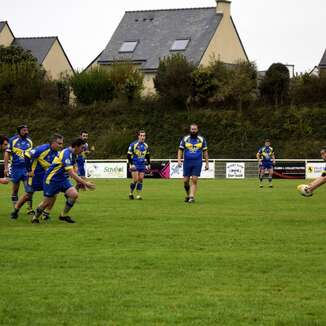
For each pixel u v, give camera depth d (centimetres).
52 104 10575
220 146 9331
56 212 3300
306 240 2356
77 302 1516
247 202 3956
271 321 1381
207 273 1803
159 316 1413
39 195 4569
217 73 9950
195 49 11344
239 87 9762
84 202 3938
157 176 7925
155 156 9238
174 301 1527
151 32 11931
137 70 10644
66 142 9831
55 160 2831
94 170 8006
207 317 1407
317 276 1770
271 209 3488
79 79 10581
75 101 10625
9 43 12538
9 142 3316
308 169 7881
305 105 9738
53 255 2055
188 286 1661
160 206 3656
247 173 7975
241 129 9488
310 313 1439
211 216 3127
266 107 9762
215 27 11544
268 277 1758
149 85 11419
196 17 11869
